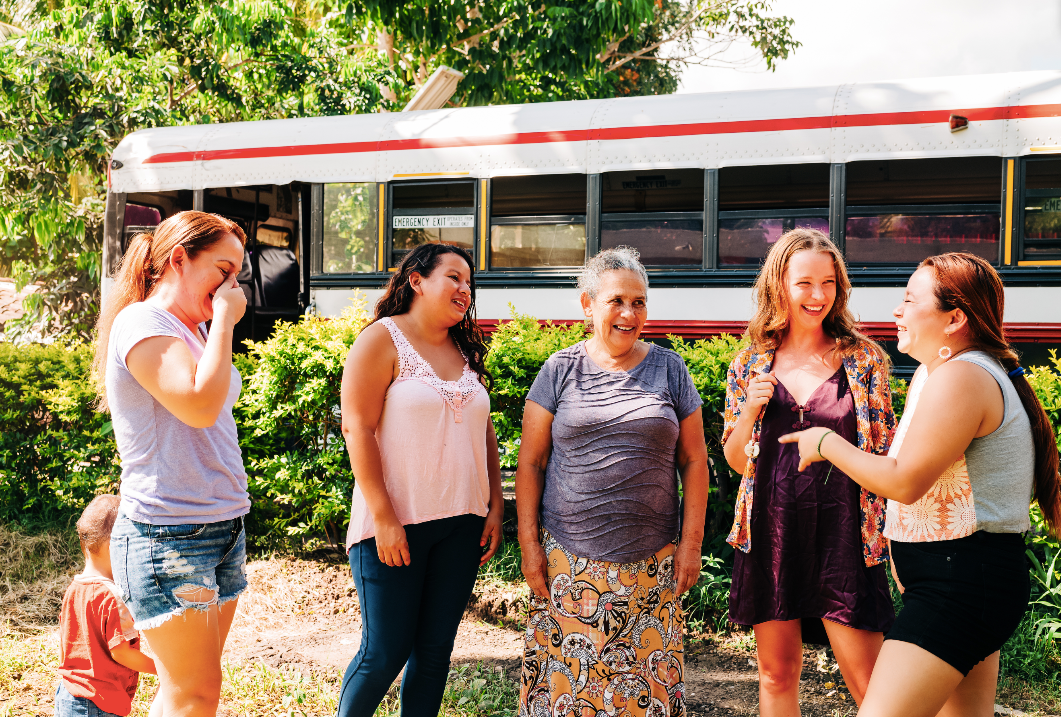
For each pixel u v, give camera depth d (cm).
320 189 859
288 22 1259
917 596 222
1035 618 412
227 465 245
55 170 1130
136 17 1133
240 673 373
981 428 218
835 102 706
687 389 291
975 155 666
